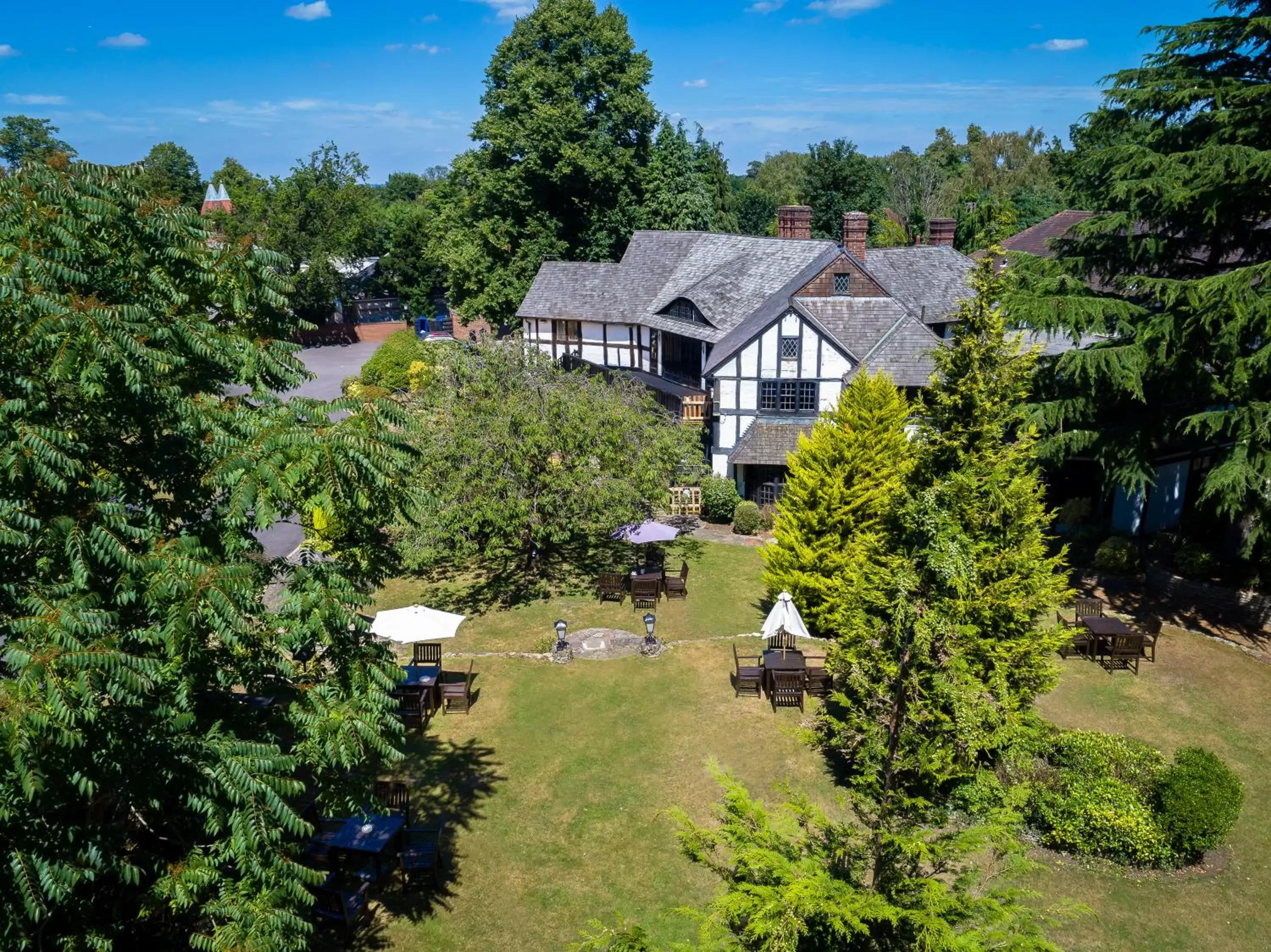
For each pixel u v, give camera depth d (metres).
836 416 24.36
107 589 10.05
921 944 9.45
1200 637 23.86
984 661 16.31
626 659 22.95
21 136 79.88
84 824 10.00
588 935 10.10
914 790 16.78
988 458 16.12
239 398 11.31
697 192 64.06
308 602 10.30
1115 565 27.08
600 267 47.12
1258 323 21.11
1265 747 19.03
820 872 9.92
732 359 33.84
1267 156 20.34
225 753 9.48
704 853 11.21
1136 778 16.36
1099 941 13.84
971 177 99.12
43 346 9.14
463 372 26.72
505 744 19.17
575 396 26.94
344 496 9.99
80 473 9.79
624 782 17.86
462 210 56.78
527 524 26.89
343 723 10.37
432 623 20.80
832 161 70.38
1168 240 24.83
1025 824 16.30
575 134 50.75
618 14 52.31
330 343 75.38
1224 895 14.85
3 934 8.23
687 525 34.16
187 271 11.44
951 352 16.61
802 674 20.44
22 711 7.52
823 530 23.56
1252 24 21.56
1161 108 23.72
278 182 72.69
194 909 12.16
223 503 11.30
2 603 9.45
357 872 14.33
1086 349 23.53
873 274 39.84
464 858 15.71
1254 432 21.08
